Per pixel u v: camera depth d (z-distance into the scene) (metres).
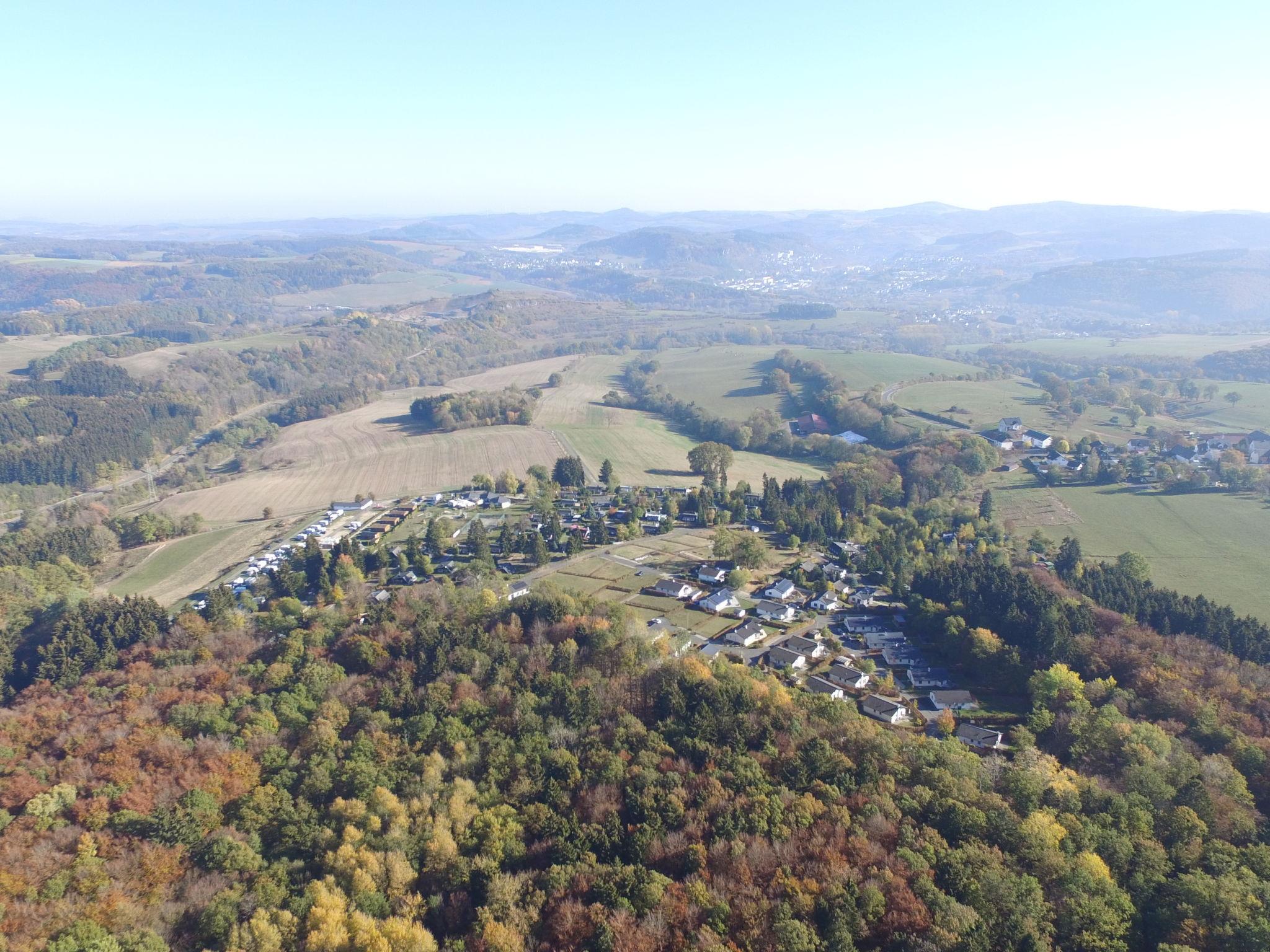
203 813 110.00
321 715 131.75
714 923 88.00
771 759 116.00
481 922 92.56
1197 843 101.25
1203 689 138.88
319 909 93.25
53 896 95.75
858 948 85.31
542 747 122.00
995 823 102.19
